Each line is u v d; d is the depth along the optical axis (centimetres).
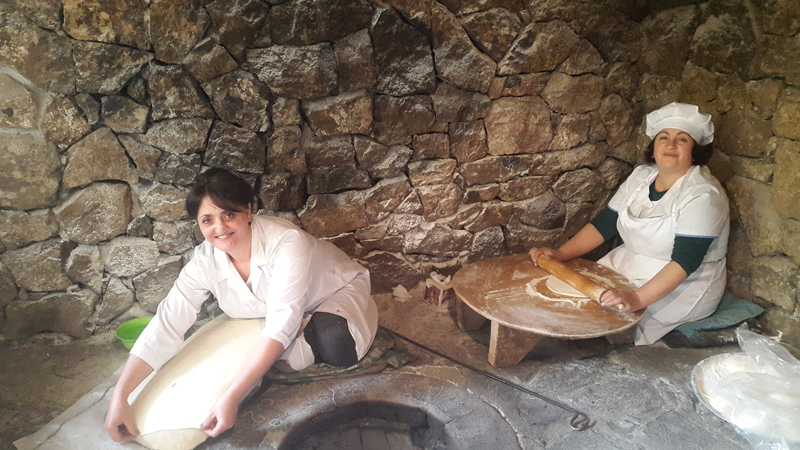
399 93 243
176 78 218
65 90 211
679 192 223
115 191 231
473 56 245
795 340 230
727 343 229
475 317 244
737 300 249
